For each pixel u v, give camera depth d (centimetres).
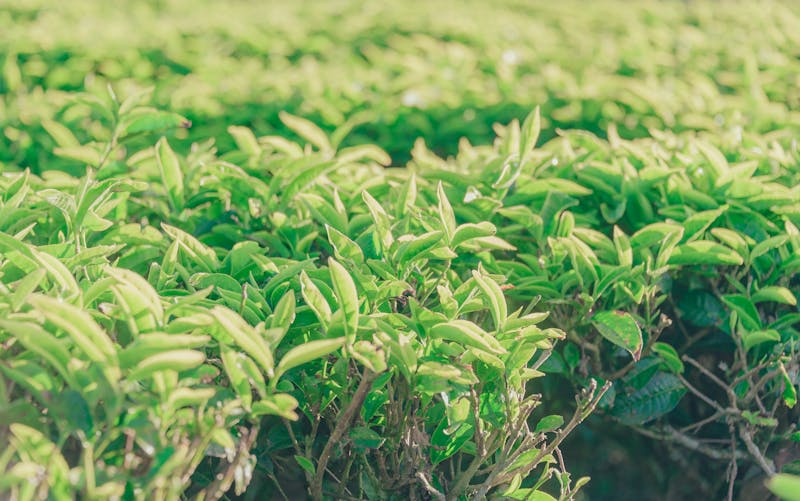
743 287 254
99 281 182
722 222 273
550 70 503
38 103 427
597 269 242
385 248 217
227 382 196
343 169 313
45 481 157
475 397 203
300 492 273
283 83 473
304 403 205
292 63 619
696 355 285
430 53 555
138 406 164
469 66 537
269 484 252
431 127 473
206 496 182
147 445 161
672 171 272
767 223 264
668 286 259
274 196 275
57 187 273
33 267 205
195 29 621
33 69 510
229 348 179
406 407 202
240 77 503
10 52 504
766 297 249
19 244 189
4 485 146
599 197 294
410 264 216
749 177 271
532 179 282
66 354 161
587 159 313
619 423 290
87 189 229
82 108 412
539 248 265
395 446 212
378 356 176
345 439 203
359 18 695
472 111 479
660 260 239
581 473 332
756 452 244
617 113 466
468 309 214
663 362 257
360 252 214
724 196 272
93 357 159
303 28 656
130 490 167
